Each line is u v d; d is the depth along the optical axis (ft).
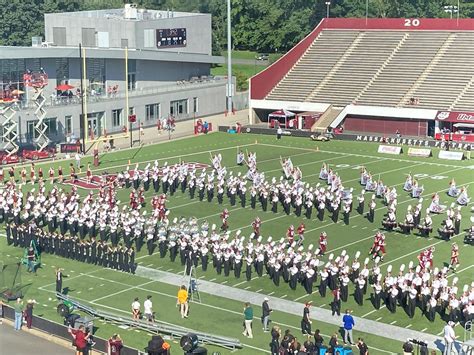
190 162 337.11
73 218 240.12
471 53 421.59
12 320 182.60
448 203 274.16
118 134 400.06
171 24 459.73
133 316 180.65
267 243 215.92
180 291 183.83
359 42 453.99
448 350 159.84
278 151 362.74
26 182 305.53
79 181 306.35
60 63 395.14
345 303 191.01
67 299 188.34
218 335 172.96
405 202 275.18
